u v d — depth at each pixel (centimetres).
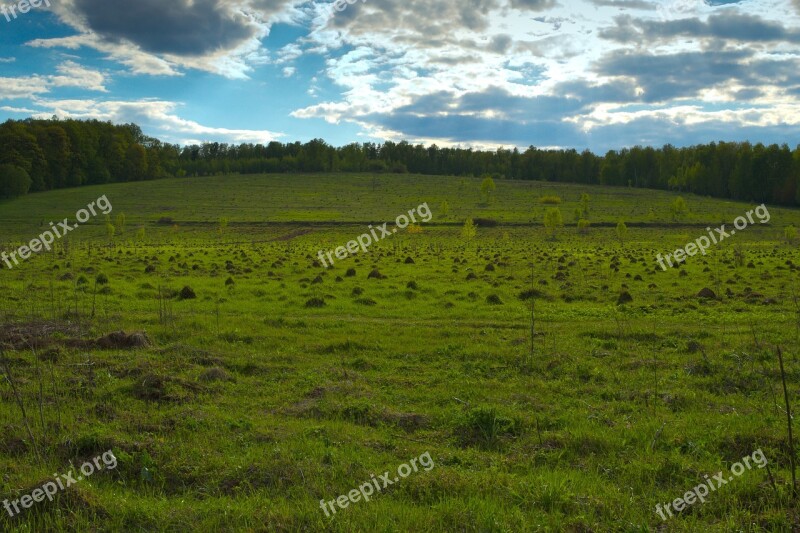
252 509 707
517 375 1346
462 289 2809
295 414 1075
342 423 1008
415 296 2619
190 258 4722
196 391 1188
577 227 9312
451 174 18950
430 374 1354
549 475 791
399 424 1018
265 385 1261
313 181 15638
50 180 12119
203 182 14788
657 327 1892
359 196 13312
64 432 925
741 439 912
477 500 724
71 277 3123
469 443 947
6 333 1600
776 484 754
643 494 759
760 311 2200
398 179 16375
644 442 921
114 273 3500
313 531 669
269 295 2603
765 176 11856
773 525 671
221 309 2259
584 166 17162
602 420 1036
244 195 13075
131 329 1759
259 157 19388
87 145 13150
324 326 1916
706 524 689
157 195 12500
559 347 1592
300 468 808
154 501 739
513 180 16925
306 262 4356
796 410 1071
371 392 1202
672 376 1312
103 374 1270
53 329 1697
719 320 2014
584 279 3350
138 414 1038
